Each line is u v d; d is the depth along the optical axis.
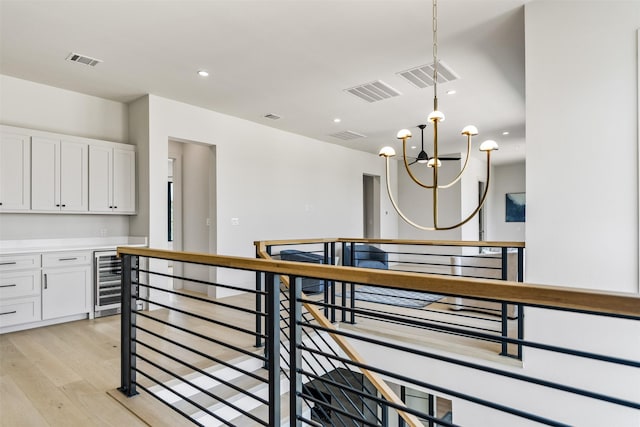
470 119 5.52
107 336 3.43
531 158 2.58
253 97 4.55
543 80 2.54
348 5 2.64
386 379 3.37
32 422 1.95
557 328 2.47
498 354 2.80
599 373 2.34
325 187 7.05
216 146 5.13
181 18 2.80
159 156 4.52
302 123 5.75
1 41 3.13
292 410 1.35
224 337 3.36
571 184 2.44
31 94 3.99
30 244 4.02
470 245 3.04
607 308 0.75
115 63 3.58
